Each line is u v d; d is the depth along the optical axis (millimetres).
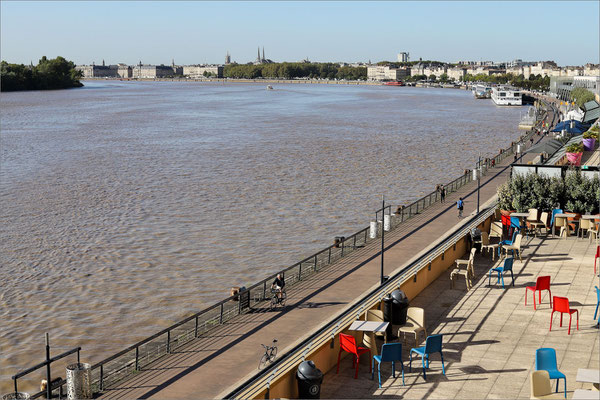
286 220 75562
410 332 28203
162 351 34375
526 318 31172
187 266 59531
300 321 36531
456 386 24391
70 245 66375
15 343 44062
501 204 52406
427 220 61750
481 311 32344
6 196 91312
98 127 195375
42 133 178375
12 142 157000
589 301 33219
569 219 47719
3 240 68312
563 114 183000
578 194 49438
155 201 86750
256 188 94750
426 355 25234
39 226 74188
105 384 29594
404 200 86312
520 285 36375
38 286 54688
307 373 23172
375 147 143000
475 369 25766
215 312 42344
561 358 26375
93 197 89938
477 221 47281
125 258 61969
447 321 31141
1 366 40781
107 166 117688
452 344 28281
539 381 21172
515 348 27641
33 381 39000
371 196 88875
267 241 67125
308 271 46625
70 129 189500
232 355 31953
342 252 50062
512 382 24578
